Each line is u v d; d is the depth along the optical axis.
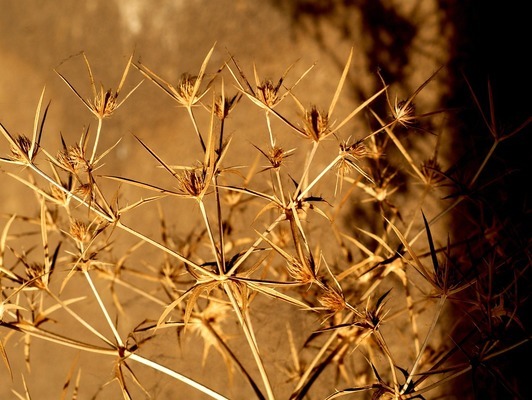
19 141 0.46
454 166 0.53
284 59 0.75
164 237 0.61
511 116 0.66
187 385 0.68
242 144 0.72
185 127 0.77
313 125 0.44
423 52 0.70
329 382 0.63
